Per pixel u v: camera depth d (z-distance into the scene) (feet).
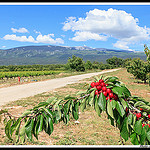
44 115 4.67
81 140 14.47
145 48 21.27
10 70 215.72
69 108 5.05
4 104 29.12
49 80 75.97
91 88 5.09
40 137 15.15
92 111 23.80
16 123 4.49
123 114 4.51
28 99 33.42
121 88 4.69
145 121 4.73
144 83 54.75
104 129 17.53
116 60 273.75
